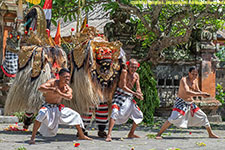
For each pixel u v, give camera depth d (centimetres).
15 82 964
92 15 2070
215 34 1606
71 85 937
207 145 822
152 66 1573
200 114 977
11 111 968
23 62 965
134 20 1681
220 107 1711
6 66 1395
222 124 1452
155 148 771
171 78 1612
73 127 1214
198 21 1609
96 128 1191
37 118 796
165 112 1639
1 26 1445
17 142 818
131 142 870
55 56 982
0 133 972
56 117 827
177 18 1496
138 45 1560
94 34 955
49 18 1127
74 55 941
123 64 937
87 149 741
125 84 929
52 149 731
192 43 1628
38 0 1349
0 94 1399
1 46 1448
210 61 1588
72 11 1480
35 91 940
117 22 1480
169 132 1127
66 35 1925
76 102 929
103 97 934
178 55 1594
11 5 1438
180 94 967
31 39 1009
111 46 934
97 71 920
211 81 1581
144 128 1234
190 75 977
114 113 901
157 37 1496
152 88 1391
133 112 950
